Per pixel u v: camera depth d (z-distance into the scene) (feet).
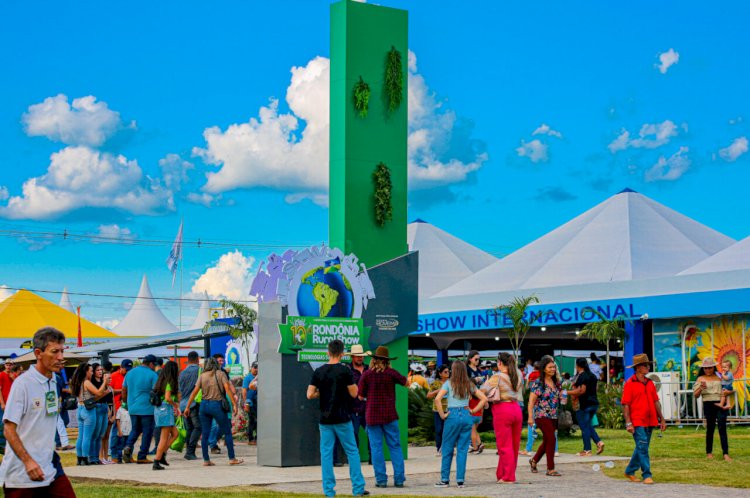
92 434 54.13
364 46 58.34
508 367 43.21
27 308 142.10
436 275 161.79
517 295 112.06
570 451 60.70
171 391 50.11
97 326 146.10
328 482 37.83
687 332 96.02
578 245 122.52
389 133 58.75
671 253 118.52
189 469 50.24
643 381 42.93
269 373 52.01
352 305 54.44
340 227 56.65
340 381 38.27
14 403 22.39
